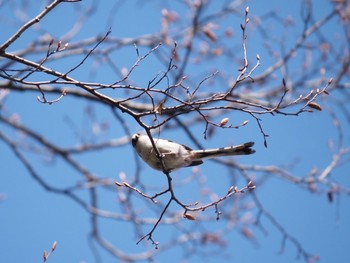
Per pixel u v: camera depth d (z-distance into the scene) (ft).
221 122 21.49
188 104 21.13
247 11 22.45
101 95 21.44
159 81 21.43
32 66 21.21
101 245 43.91
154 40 40.96
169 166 26.78
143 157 27.02
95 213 43.04
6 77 20.75
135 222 42.70
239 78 21.44
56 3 21.88
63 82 21.15
